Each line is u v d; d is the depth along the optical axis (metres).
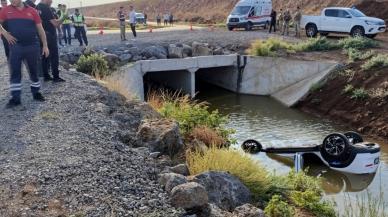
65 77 12.16
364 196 9.76
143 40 25.50
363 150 11.05
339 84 18.11
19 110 8.42
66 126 7.50
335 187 10.49
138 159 6.25
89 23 50.47
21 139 6.77
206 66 21.92
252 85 22.52
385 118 14.77
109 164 5.90
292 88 20.47
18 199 4.84
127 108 9.73
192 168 6.71
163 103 11.80
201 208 4.96
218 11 59.03
